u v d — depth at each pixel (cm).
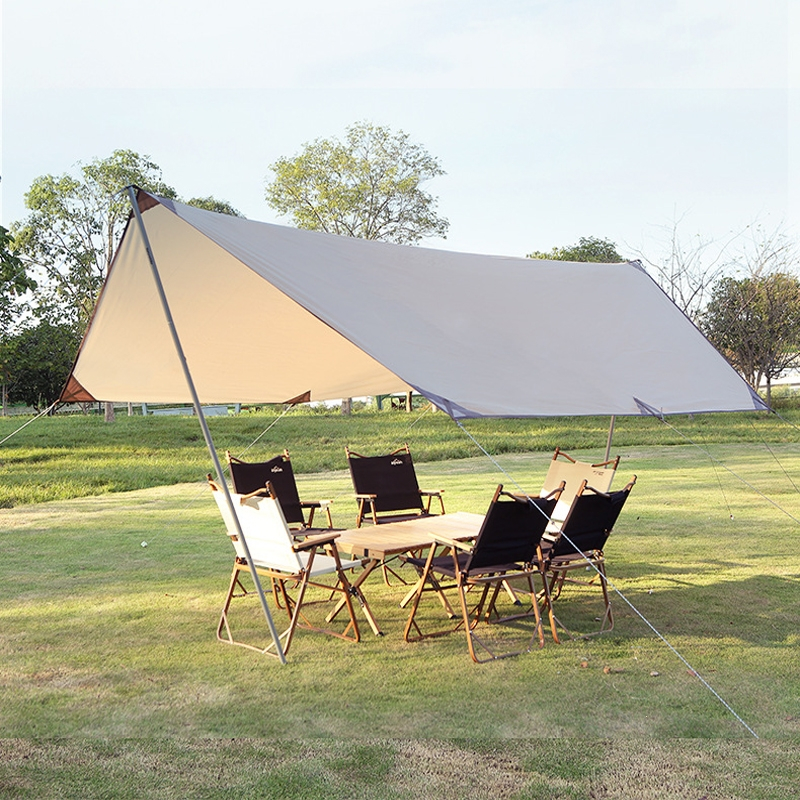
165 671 400
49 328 2934
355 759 301
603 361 561
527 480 1195
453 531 502
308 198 2839
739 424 2170
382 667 404
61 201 2834
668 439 1839
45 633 466
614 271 729
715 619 479
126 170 2778
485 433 2030
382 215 2881
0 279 1675
